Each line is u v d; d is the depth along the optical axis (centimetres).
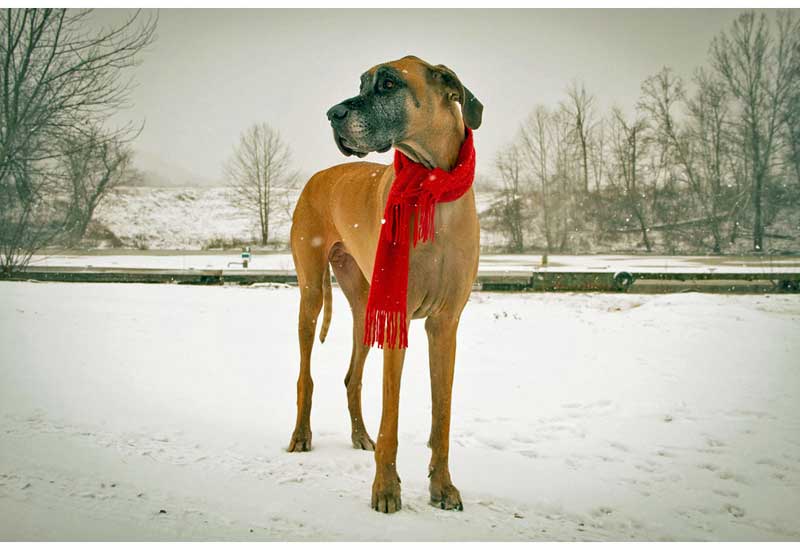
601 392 625
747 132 4034
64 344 797
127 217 5253
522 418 544
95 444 440
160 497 347
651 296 1455
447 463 364
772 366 730
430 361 375
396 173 376
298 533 306
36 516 313
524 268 2148
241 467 407
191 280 1744
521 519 342
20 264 1830
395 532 313
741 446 475
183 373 678
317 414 551
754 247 3978
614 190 4584
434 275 363
